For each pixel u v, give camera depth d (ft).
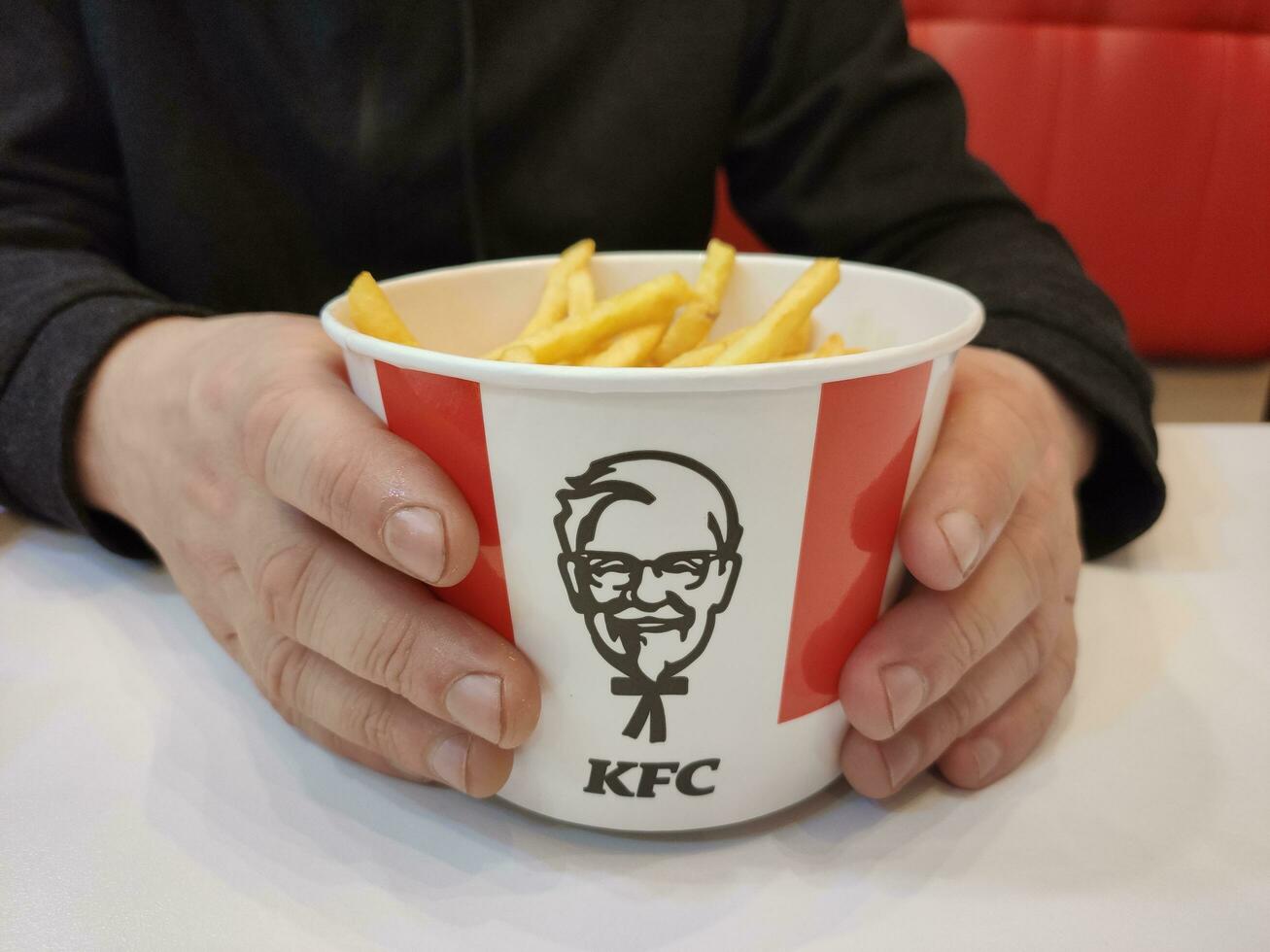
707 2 2.90
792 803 1.26
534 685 1.09
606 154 2.91
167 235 2.74
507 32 2.74
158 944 1.03
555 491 0.97
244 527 1.28
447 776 1.17
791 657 1.12
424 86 2.70
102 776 1.32
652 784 1.16
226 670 1.60
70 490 1.84
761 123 3.29
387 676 1.12
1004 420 1.29
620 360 1.34
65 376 1.79
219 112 2.72
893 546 1.14
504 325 1.73
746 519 0.99
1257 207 5.16
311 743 1.41
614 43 2.89
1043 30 4.90
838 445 0.99
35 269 2.08
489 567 1.06
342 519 1.04
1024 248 2.47
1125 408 1.83
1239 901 1.10
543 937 1.05
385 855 1.18
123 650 1.65
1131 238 5.20
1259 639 1.70
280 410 1.13
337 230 2.90
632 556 1.00
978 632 1.18
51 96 2.58
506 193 2.89
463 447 1.00
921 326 1.47
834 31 3.14
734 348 1.26
